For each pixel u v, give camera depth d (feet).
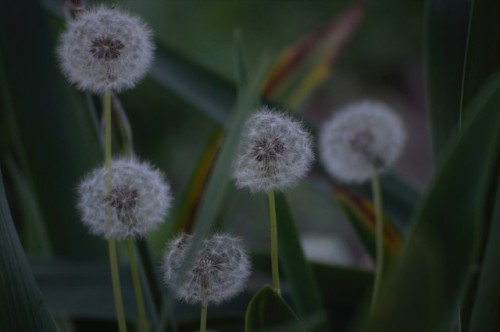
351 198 3.38
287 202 2.68
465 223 2.10
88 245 3.31
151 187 2.44
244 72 2.53
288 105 4.45
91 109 2.85
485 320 2.38
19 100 3.32
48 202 3.32
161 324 2.26
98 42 2.43
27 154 3.33
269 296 2.37
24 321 2.43
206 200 2.23
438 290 2.12
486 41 2.65
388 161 2.95
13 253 2.43
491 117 2.07
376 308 2.15
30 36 3.31
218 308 3.13
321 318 2.55
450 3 2.96
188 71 3.64
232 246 2.42
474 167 2.08
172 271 2.40
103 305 3.08
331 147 2.98
